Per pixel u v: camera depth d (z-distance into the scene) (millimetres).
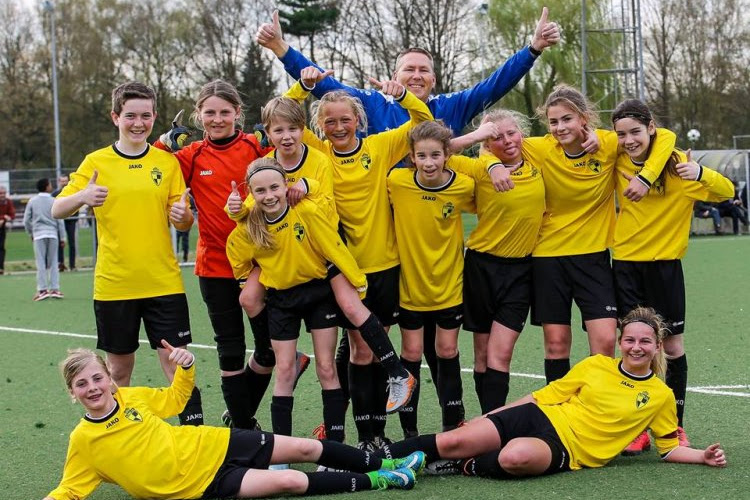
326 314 5008
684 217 5270
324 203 4922
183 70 50250
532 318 5488
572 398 4801
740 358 7652
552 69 39062
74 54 50938
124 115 5211
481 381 5551
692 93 46344
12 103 50656
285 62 5891
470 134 5242
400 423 5941
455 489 4344
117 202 5172
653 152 5145
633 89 33656
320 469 4566
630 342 4664
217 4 49062
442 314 5359
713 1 46875
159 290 5234
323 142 5395
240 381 5594
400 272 5379
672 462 4691
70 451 4262
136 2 50406
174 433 4359
